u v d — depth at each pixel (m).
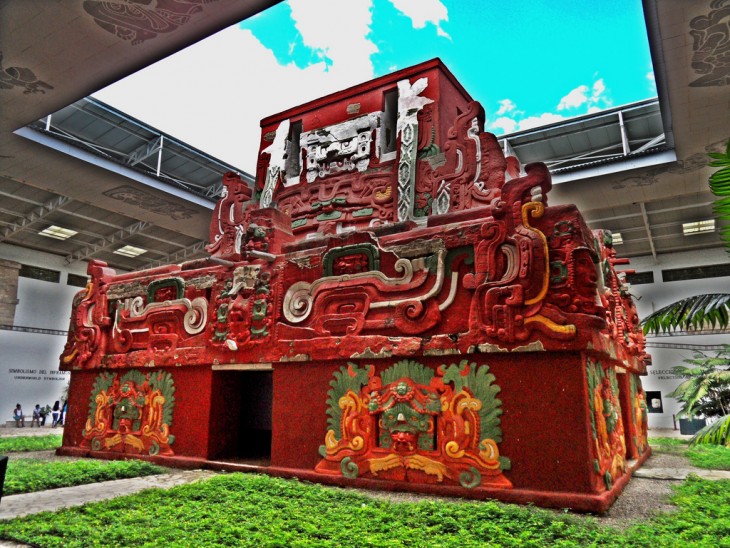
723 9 11.15
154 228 28.95
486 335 7.09
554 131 20.91
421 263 7.96
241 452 10.49
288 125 14.73
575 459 6.36
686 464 11.02
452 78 13.44
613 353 7.92
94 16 11.07
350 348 8.16
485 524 5.37
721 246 28.12
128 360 10.87
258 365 9.23
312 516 5.80
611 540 4.92
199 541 4.89
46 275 30.33
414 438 7.41
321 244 9.19
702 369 20.41
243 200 14.20
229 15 10.88
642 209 23.48
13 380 26.92
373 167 12.80
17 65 12.98
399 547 4.72
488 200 10.70
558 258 6.92
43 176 20.61
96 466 8.96
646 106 19.00
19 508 6.36
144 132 21.59
